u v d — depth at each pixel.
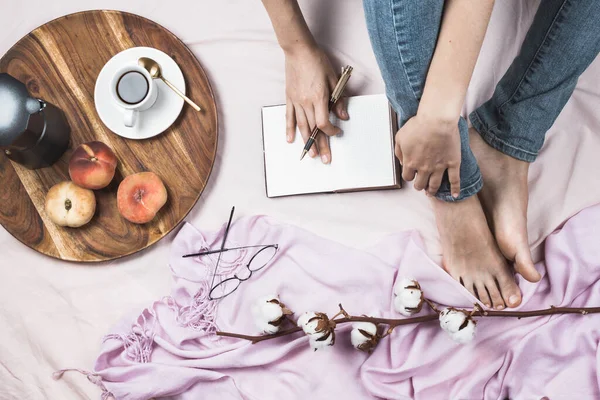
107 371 1.07
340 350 1.05
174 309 1.09
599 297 1.01
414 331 1.03
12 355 1.14
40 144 1.04
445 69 0.69
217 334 1.04
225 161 1.14
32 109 0.98
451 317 0.94
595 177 1.06
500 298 1.03
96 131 1.09
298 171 1.08
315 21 1.14
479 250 1.01
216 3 1.16
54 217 1.05
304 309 1.08
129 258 1.13
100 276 1.14
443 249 1.04
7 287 1.15
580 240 1.02
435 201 0.98
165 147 1.08
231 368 1.07
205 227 1.13
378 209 1.10
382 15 0.70
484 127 1.04
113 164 1.05
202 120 1.08
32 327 1.14
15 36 1.19
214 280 1.09
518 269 1.01
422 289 1.04
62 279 1.14
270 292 1.09
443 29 0.70
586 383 0.99
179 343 1.08
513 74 0.99
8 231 1.09
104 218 1.09
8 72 1.11
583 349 1.00
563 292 1.02
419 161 0.80
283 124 1.09
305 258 1.08
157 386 1.06
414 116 0.77
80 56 1.10
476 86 1.11
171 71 1.07
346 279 1.06
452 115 0.71
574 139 1.07
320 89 1.02
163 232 1.08
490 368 1.00
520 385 1.01
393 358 1.03
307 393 1.04
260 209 1.12
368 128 1.06
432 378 1.02
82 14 1.10
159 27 1.09
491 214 1.03
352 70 1.07
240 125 1.14
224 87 1.15
